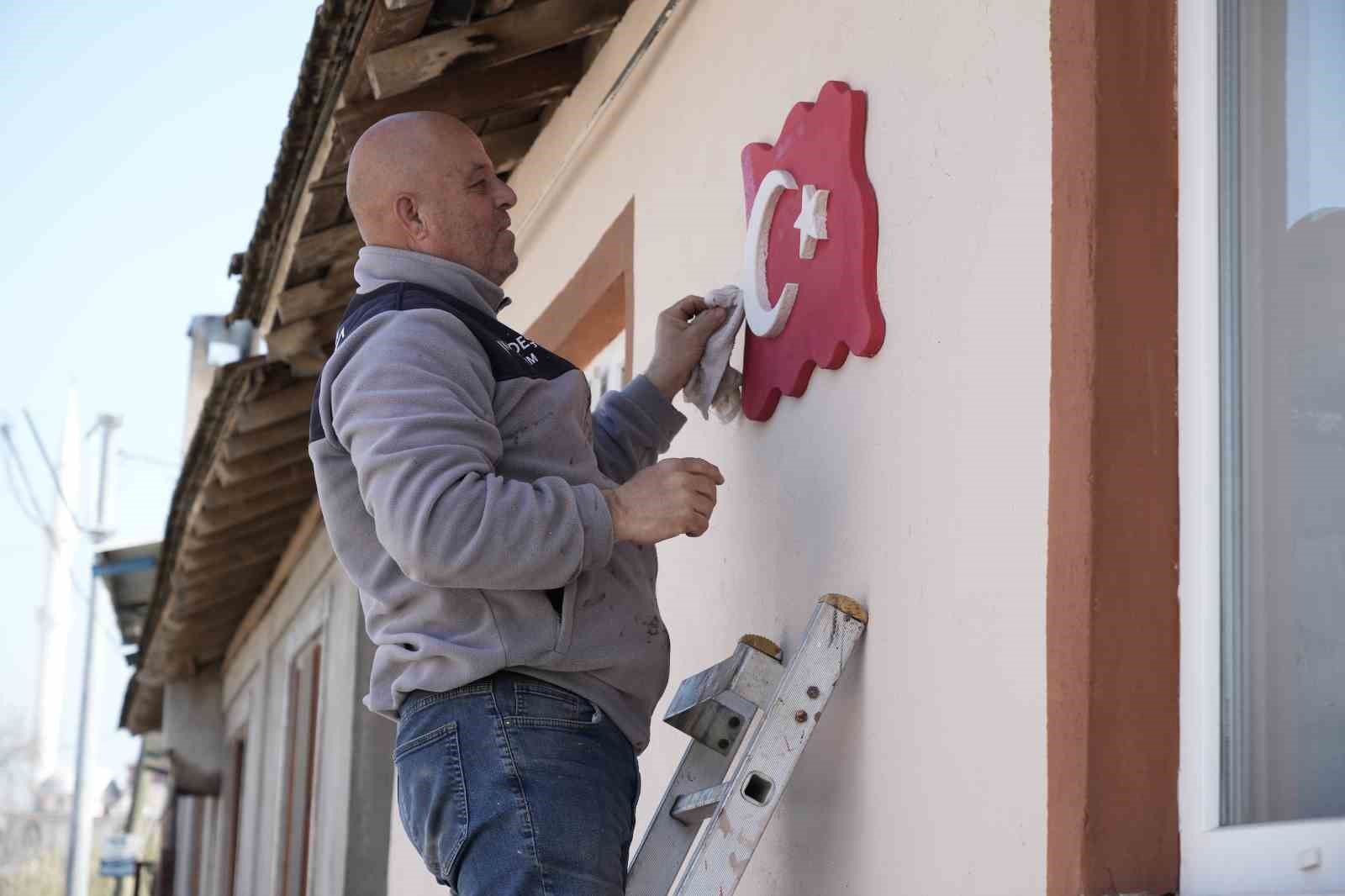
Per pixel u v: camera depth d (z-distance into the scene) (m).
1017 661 1.83
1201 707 1.68
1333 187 1.69
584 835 2.02
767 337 2.59
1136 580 1.72
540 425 2.21
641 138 3.61
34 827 35.25
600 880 2.02
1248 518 1.72
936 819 1.97
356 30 3.39
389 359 2.09
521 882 1.98
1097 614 1.70
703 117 3.18
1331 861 1.52
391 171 2.32
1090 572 1.71
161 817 17.73
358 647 6.77
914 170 2.20
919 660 2.05
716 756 2.34
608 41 3.85
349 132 3.76
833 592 2.33
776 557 2.57
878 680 2.15
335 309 5.15
